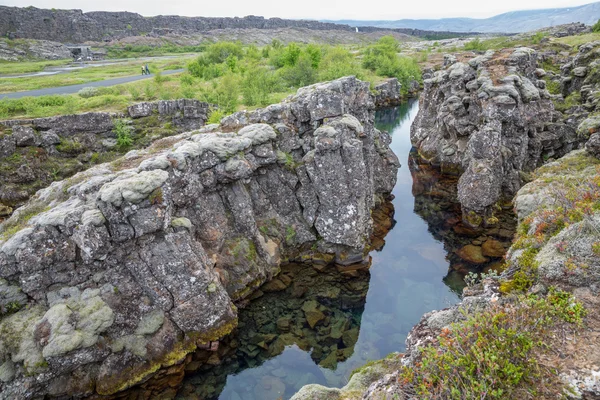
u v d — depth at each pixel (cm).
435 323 1151
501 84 3247
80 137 3647
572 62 5034
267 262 2430
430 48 14750
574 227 1220
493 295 1174
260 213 2562
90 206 1684
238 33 15488
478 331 902
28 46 9281
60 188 1992
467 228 3111
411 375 933
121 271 1744
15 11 10000
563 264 1107
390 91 8331
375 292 2441
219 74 6284
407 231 3172
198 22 15512
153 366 1747
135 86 5297
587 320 933
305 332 2098
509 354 840
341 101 2584
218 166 2198
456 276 2581
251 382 1798
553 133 3522
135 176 1742
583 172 2097
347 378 1814
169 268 1778
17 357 1509
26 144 3338
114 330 1708
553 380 796
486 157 3036
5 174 3181
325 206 2547
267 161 2469
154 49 11450
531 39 10850
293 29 18575
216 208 2253
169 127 4088
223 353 1916
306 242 2652
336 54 8600
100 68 7650
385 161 3656
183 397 1725
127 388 1695
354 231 2523
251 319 2164
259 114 2692
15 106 3903
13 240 1589
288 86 5691
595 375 783
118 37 12119
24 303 1627
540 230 1410
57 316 1569
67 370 1585
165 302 1794
